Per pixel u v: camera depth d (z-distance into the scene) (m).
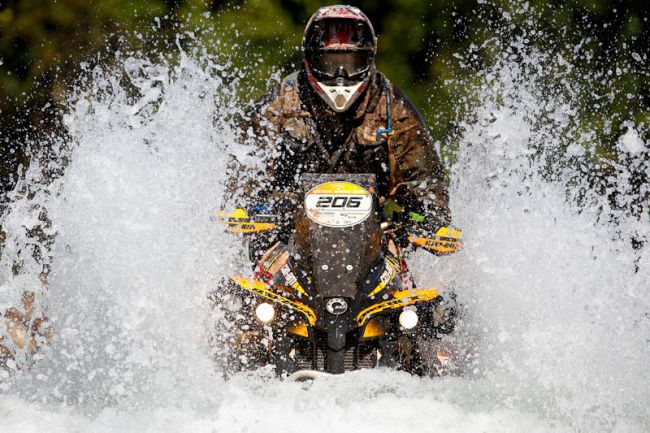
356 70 17.98
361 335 15.91
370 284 16.17
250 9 51.22
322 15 17.86
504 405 14.77
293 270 16.34
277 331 16.17
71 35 51.25
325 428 13.33
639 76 50.66
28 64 51.00
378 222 16.59
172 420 13.96
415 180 18.77
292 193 17.61
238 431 13.37
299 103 18.53
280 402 14.58
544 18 52.50
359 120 18.48
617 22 51.62
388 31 54.16
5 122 49.72
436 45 54.06
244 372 16.28
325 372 15.36
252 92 49.56
